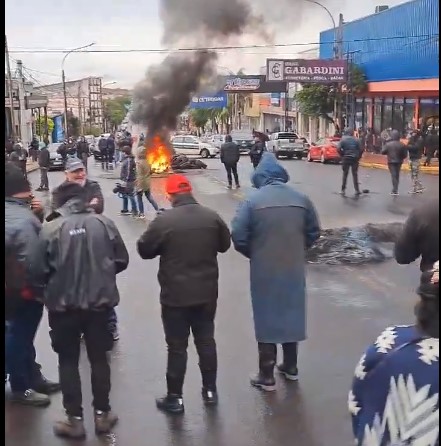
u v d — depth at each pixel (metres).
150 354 5.87
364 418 2.14
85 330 4.36
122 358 5.77
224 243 4.86
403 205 15.54
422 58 30.69
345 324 6.65
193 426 4.50
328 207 15.45
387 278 8.60
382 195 17.70
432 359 2.03
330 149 33.31
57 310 4.24
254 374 5.37
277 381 5.23
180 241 4.64
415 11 31.23
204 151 42.41
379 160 31.62
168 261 4.67
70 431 4.36
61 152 31.81
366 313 7.03
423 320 2.09
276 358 5.52
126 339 6.28
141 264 9.75
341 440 4.27
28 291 4.50
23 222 4.40
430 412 1.98
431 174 24.02
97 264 4.27
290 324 5.01
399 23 33.09
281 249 4.93
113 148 32.62
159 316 7.04
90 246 4.27
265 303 4.98
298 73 38.31
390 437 2.04
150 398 4.96
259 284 4.99
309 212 5.06
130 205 16.98
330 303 7.44
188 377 5.35
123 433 4.42
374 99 38.38
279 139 38.38
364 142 36.94
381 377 2.10
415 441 1.98
